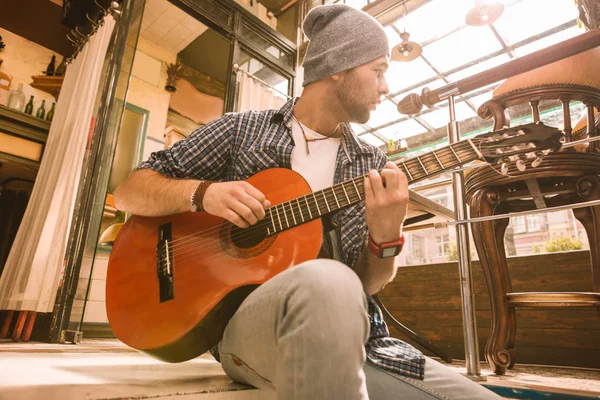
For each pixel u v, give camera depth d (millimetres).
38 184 3068
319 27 1154
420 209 1797
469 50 4484
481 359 2389
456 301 2568
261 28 4164
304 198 905
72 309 2270
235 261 852
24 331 2516
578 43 988
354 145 1103
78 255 2365
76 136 2742
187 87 5234
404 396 742
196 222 956
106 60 2945
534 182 1260
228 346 716
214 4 3795
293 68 4492
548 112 4371
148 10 4645
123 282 900
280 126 1124
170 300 829
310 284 508
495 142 921
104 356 1396
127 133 4492
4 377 759
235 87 3746
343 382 450
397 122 5551
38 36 3926
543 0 3734
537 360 2211
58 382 720
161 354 815
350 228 971
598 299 1276
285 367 474
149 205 945
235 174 1074
